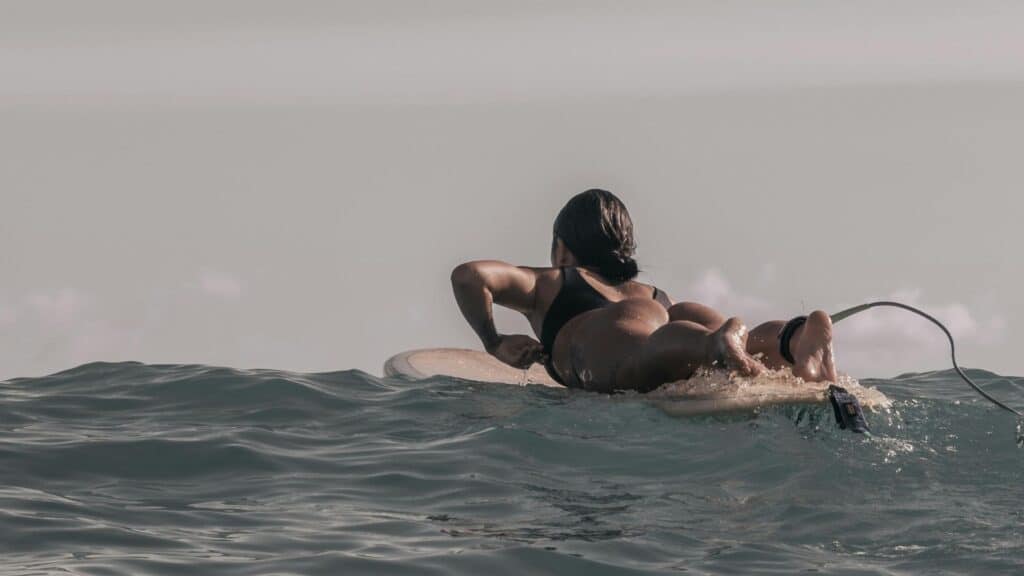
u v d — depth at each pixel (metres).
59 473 8.83
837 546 7.10
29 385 12.49
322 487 8.61
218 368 13.10
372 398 11.86
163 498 8.27
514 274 12.52
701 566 6.78
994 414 10.12
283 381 12.21
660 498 8.14
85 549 6.99
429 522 7.68
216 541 7.23
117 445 9.59
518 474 8.82
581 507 7.99
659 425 9.91
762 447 9.09
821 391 10.39
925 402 10.59
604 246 12.79
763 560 6.87
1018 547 6.99
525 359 12.48
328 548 7.09
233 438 9.89
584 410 10.53
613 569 6.73
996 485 8.23
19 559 6.76
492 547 7.09
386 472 8.95
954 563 6.75
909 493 8.08
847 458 8.83
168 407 11.48
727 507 7.90
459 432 10.19
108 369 13.09
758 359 11.30
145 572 6.56
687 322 11.26
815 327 10.96
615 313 12.05
